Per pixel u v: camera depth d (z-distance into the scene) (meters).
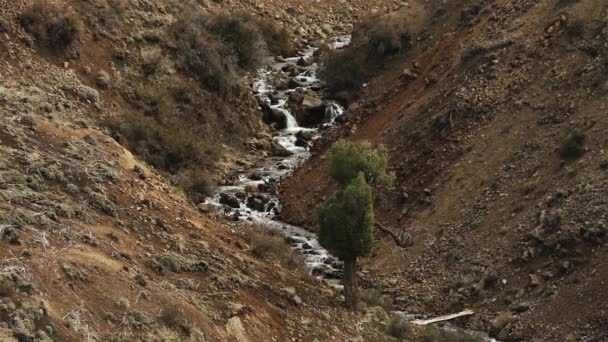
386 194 22.48
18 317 9.59
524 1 25.73
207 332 11.66
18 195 12.70
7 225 11.48
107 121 23.02
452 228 19.78
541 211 18.11
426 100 25.38
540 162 19.66
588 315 14.95
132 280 11.79
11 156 14.16
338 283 18.38
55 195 13.52
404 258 19.84
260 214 23.81
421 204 21.48
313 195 24.19
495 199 19.69
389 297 18.11
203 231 15.79
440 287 18.19
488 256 18.19
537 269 16.92
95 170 15.39
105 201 14.16
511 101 22.11
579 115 20.05
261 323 12.84
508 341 15.48
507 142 21.03
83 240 12.24
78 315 10.32
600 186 17.47
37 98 19.83
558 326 15.15
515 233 18.19
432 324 16.55
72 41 24.41
